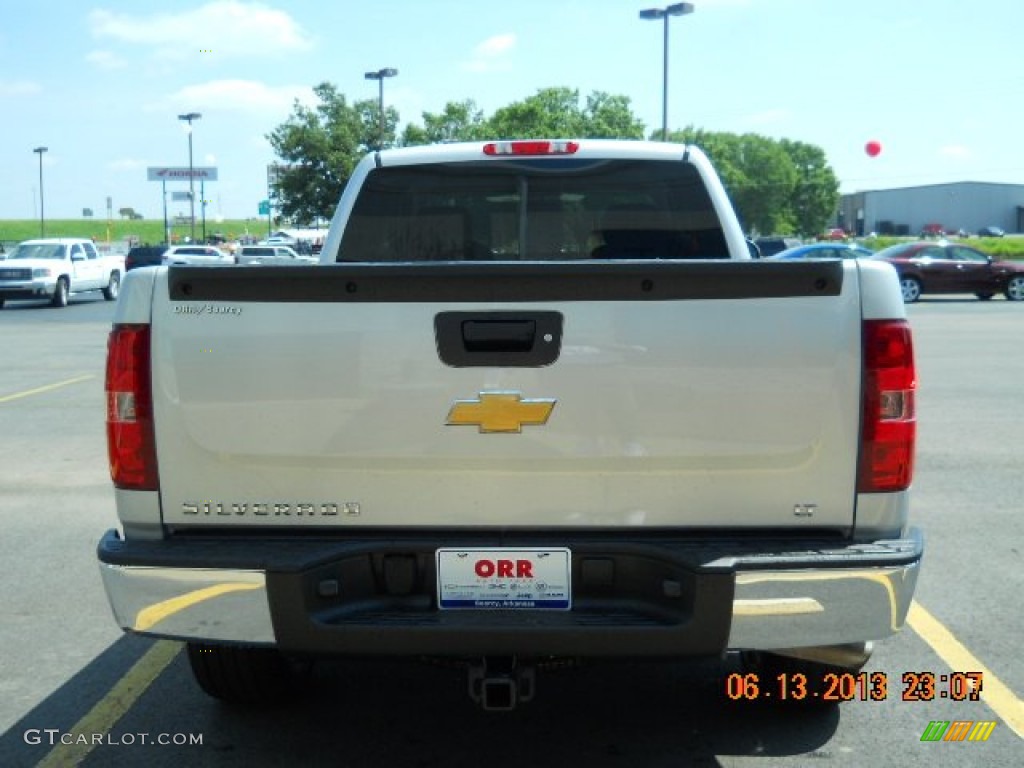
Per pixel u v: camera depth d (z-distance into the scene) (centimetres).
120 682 457
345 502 324
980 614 529
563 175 561
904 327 314
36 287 3256
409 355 317
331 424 321
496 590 319
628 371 314
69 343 2091
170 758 385
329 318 318
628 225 568
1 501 781
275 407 322
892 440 315
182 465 327
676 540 319
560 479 319
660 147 561
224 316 322
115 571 319
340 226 567
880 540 319
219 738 402
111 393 329
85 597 568
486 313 315
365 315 317
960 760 379
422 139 4653
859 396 314
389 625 312
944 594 559
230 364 322
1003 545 648
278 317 320
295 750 391
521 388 316
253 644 316
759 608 307
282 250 5009
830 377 313
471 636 311
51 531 701
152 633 321
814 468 316
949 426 1048
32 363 1722
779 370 313
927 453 918
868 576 306
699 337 313
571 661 332
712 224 562
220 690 413
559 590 318
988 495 772
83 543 672
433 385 317
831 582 306
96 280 3638
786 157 12375
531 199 566
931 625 514
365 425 320
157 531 331
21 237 13912
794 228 12850
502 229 570
